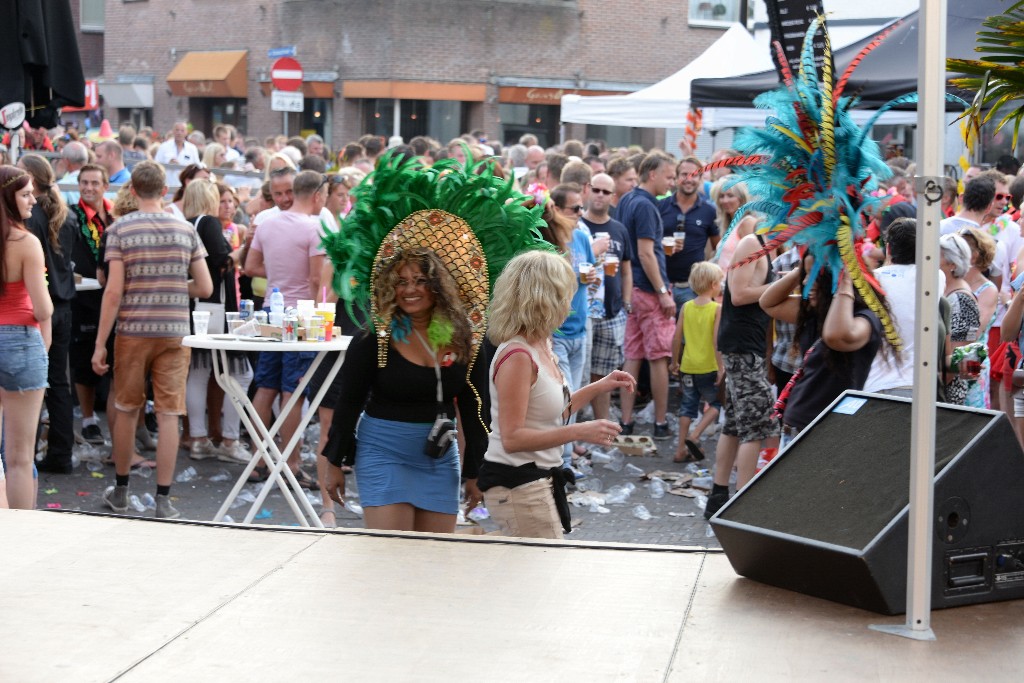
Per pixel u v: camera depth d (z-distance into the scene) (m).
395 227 4.40
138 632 3.01
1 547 3.65
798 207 4.33
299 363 7.07
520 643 2.92
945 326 5.12
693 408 8.27
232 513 6.78
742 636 2.93
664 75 28.64
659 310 8.99
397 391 4.24
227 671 2.78
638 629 2.99
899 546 2.95
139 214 6.48
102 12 35.06
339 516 6.79
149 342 6.45
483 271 4.45
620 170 10.20
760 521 3.22
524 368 4.03
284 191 7.36
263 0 28.23
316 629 3.02
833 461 3.29
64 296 7.18
